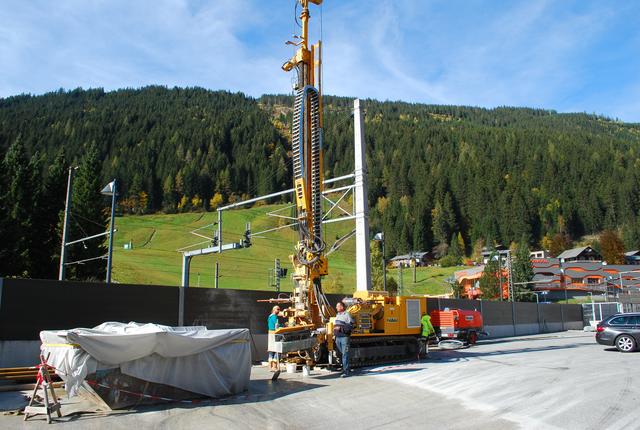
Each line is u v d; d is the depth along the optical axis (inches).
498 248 4601.4
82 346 327.9
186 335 379.2
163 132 7071.9
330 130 7273.6
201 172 5851.4
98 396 338.6
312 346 533.3
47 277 1712.6
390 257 5118.1
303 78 603.5
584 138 7559.1
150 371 362.0
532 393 378.9
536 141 7239.2
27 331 523.8
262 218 4468.5
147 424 303.3
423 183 6254.9
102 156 6136.8
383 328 631.8
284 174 5748.0
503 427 281.0
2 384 453.7
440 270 4330.7
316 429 288.2
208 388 389.7
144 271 2672.2
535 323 1627.7
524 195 5674.2
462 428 281.3
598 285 3528.5
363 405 354.9
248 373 425.7
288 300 572.1
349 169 6338.6
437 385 435.8
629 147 6983.3
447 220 5639.8
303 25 618.8
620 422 284.8
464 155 6978.4
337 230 4101.9
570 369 508.7
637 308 2031.3
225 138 7150.6
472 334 948.6
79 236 1758.1
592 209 5620.1
